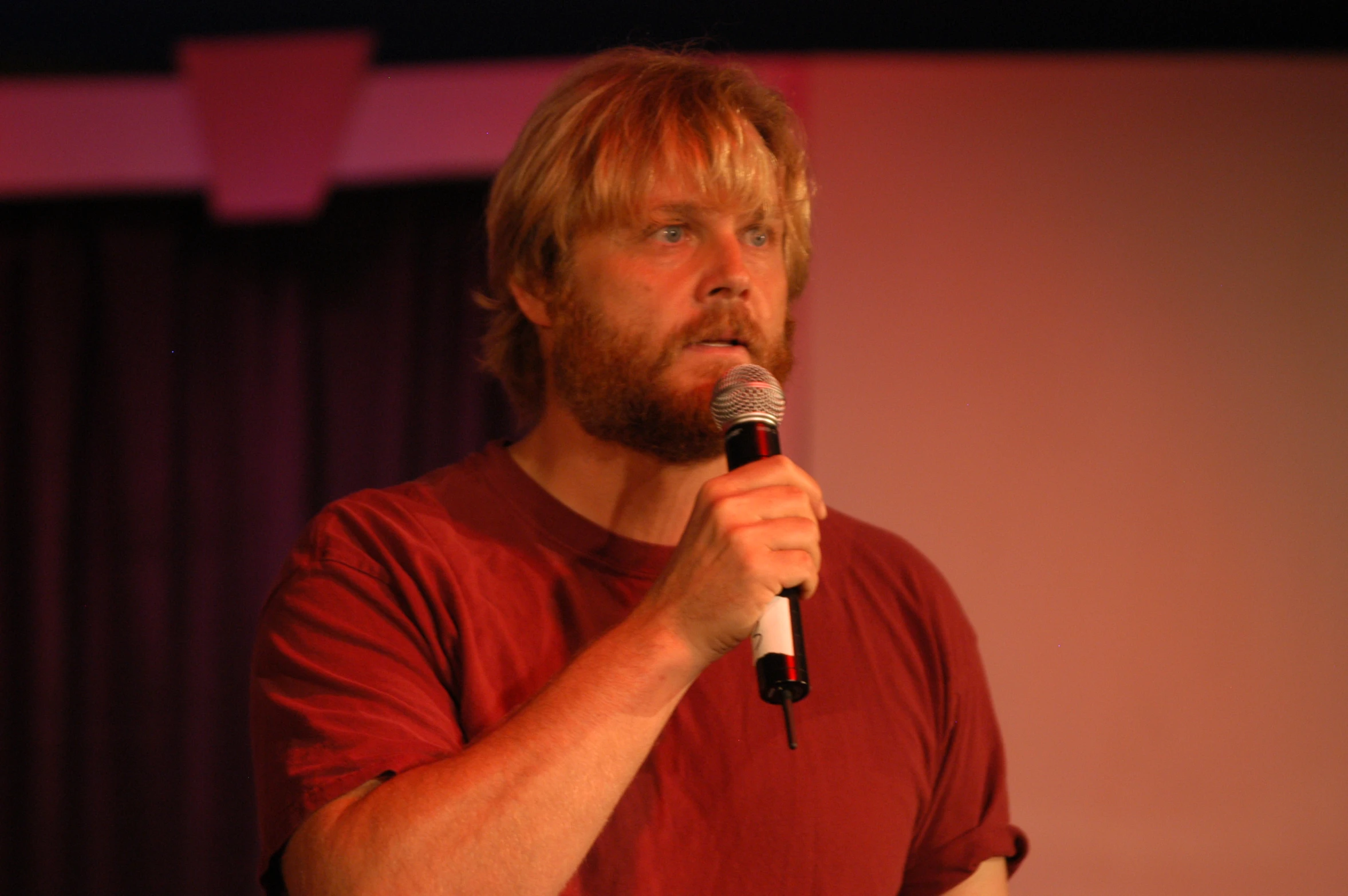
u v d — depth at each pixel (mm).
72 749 6363
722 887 2369
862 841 2506
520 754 2043
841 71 6363
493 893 1984
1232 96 6332
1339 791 5918
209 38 6496
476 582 2488
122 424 6512
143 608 6418
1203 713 5988
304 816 2117
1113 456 6148
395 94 6535
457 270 6504
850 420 6211
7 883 6277
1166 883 5910
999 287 6266
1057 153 6336
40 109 6578
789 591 2166
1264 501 6102
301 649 2334
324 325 6539
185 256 6578
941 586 2895
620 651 2125
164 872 6266
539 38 6367
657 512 2617
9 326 6574
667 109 2668
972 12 6211
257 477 6477
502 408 6418
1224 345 6207
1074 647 6043
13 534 6480
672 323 2502
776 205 2674
